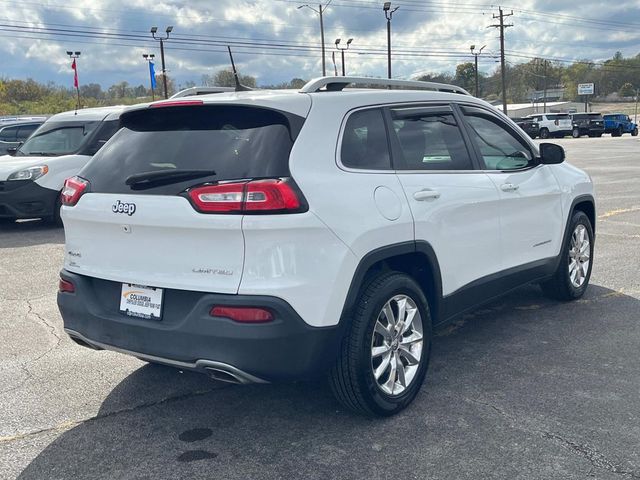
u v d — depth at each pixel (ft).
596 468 10.97
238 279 10.98
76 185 12.96
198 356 11.19
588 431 12.23
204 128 12.28
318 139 12.02
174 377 15.39
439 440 12.03
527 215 17.38
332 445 11.99
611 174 61.31
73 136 38.45
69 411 13.67
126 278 12.03
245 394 14.35
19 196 35.01
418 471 11.01
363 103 13.33
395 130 13.80
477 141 16.16
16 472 11.31
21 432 12.76
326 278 11.39
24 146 39.37
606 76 422.00
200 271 11.25
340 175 12.14
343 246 11.64
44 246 31.78
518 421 12.69
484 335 17.75
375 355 12.60
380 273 12.87
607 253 27.50
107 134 37.96
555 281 20.04
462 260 14.88
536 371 15.16
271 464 11.40
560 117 165.99
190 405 13.88
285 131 11.72
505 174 16.72
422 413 13.14
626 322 18.56
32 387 14.90
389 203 12.73
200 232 11.12
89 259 12.68
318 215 11.29
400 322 13.14
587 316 19.17
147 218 11.55
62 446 12.21
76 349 17.42
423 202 13.57
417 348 13.60
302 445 12.03
